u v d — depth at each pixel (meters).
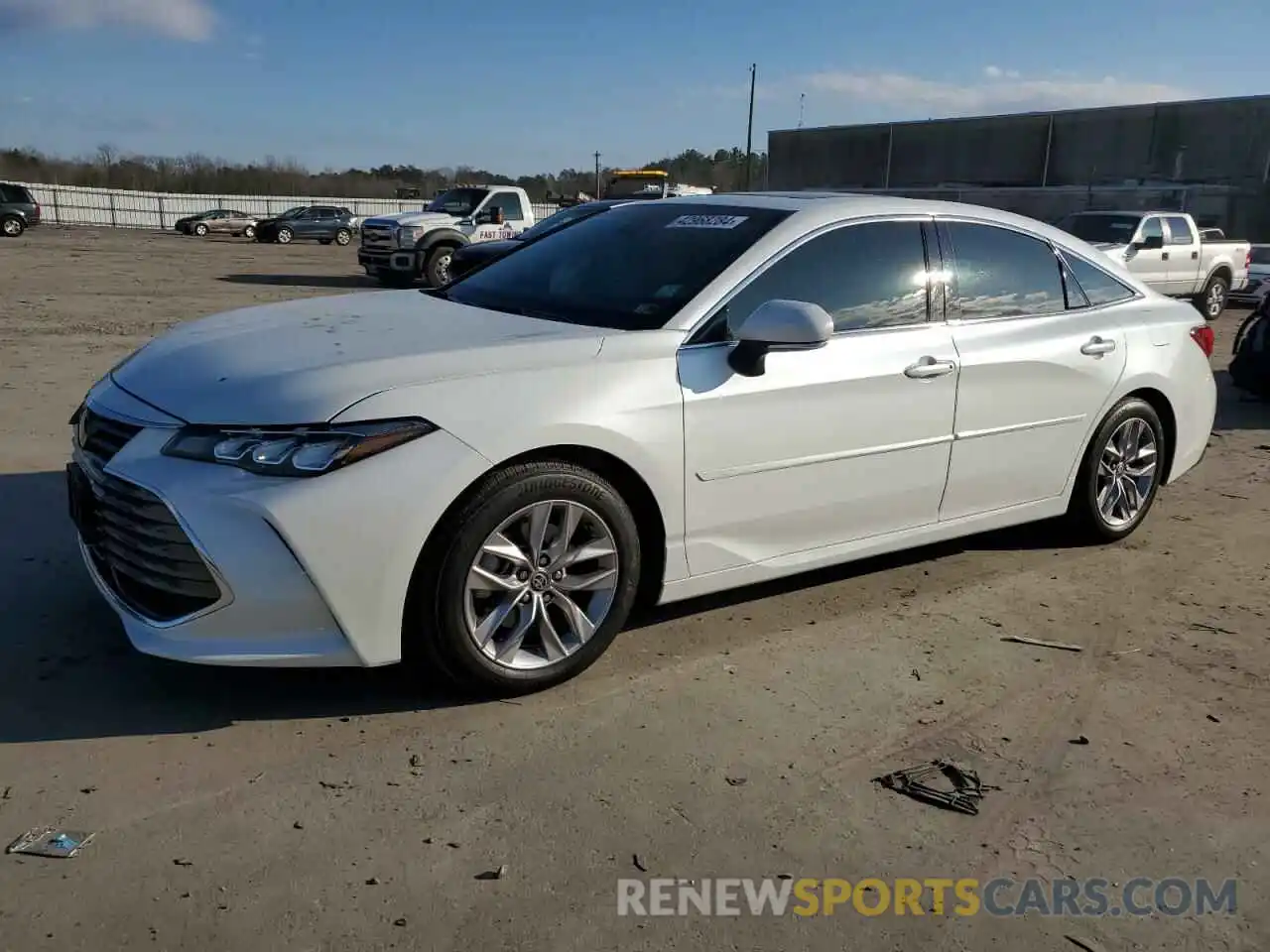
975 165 38.06
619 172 30.89
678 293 3.85
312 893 2.53
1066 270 5.03
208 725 3.26
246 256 29.67
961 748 3.33
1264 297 9.72
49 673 3.53
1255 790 3.16
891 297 4.29
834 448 4.04
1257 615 4.52
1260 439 8.23
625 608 3.66
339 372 3.21
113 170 70.75
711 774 3.11
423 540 3.16
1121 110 34.22
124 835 2.71
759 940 2.46
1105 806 3.05
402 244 18.75
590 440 3.42
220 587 3.03
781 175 43.97
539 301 4.17
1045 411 4.78
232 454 3.04
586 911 2.51
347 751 3.15
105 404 3.45
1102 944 2.51
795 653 3.96
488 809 2.89
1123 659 4.03
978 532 4.75
